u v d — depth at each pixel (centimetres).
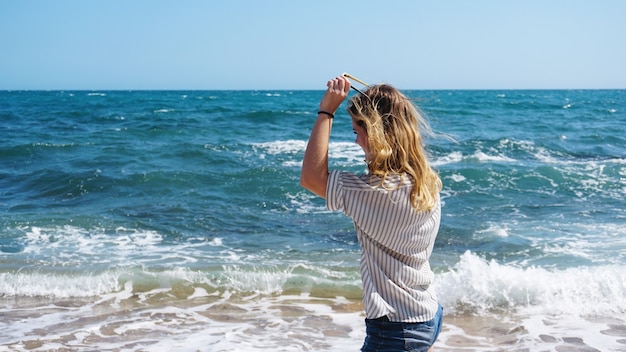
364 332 527
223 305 604
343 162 1661
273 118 3112
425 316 217
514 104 5038
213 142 2050
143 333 521
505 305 597
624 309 578
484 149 1870
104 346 488
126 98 7494
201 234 891
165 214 1010
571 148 1944
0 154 1641
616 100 6575
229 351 475
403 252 213
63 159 1573
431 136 221
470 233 894
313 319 562
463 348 490
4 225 918
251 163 1565
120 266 711
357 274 698
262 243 847
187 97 8150
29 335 512
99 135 2167
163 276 675
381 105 209
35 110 4019
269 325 545
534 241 846
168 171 1331
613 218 987
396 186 204
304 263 745
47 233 878
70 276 671
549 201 1130
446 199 1144
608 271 648
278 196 1165
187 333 521
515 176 1337
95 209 1041
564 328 536
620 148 1956
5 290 638
